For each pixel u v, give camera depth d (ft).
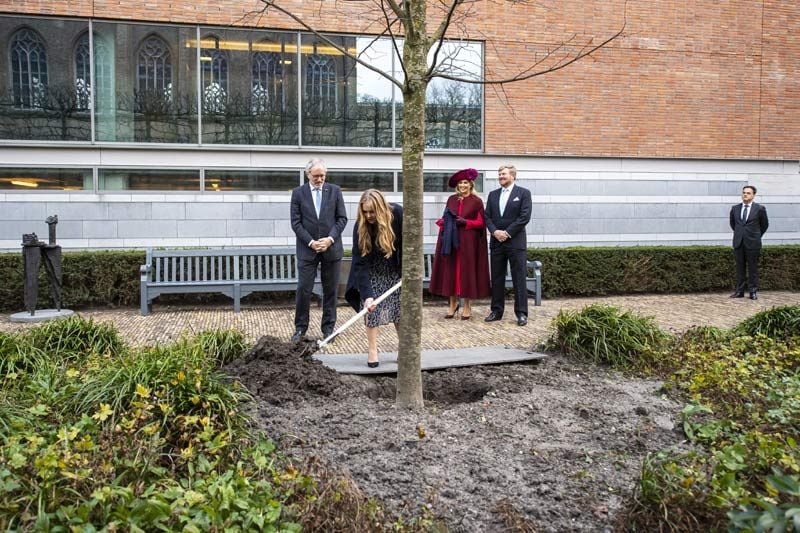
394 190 43.04
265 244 41.04
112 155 39.24
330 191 25.86
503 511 10.85
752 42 47.47
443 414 15.89
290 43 41.63
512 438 14.34
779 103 48.08
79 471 9.50
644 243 46.01
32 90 38.73
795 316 24.79
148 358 14.80
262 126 41.52
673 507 10.39
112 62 39.58
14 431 11.47
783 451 11.72
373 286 20.13
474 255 31.35
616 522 10.67
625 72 45.29
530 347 24.07
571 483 12.12
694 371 19.13
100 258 34.63
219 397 13.39
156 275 34.45
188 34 40.40
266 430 13.70
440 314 33.71
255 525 9.20
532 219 44.32
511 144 43.83
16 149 38.22
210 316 32.73
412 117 16.02
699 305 37.22
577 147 44.73
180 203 40.01
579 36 44.37
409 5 15.49
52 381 14.67
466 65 43.09
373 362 20.17
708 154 46.93
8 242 37.91
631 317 22.88
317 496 10.27
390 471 12.32
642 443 14.11
